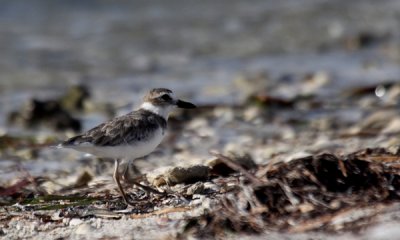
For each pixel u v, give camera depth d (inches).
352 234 286.5
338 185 325.7
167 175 369.4
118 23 1085.8
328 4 1197.1
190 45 982.4
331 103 655.8
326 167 332.5
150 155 475.8
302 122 590.6
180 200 345.1
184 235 299.1
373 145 449.7
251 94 679.1
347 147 458.6
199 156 459.8
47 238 311.7
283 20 1098.7
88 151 350.6
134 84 798.5
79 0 1179.3
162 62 906.1
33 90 776.3
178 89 762.2
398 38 977.5
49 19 1090.7
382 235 282.0
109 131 349.4
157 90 381.1
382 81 729.6
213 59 918.4
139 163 449.4
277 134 548.1
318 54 926.4
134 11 1156.5
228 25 1079.6
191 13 1151.0
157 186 370.6
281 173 331.3
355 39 965.8
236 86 761.6
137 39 1009.5
